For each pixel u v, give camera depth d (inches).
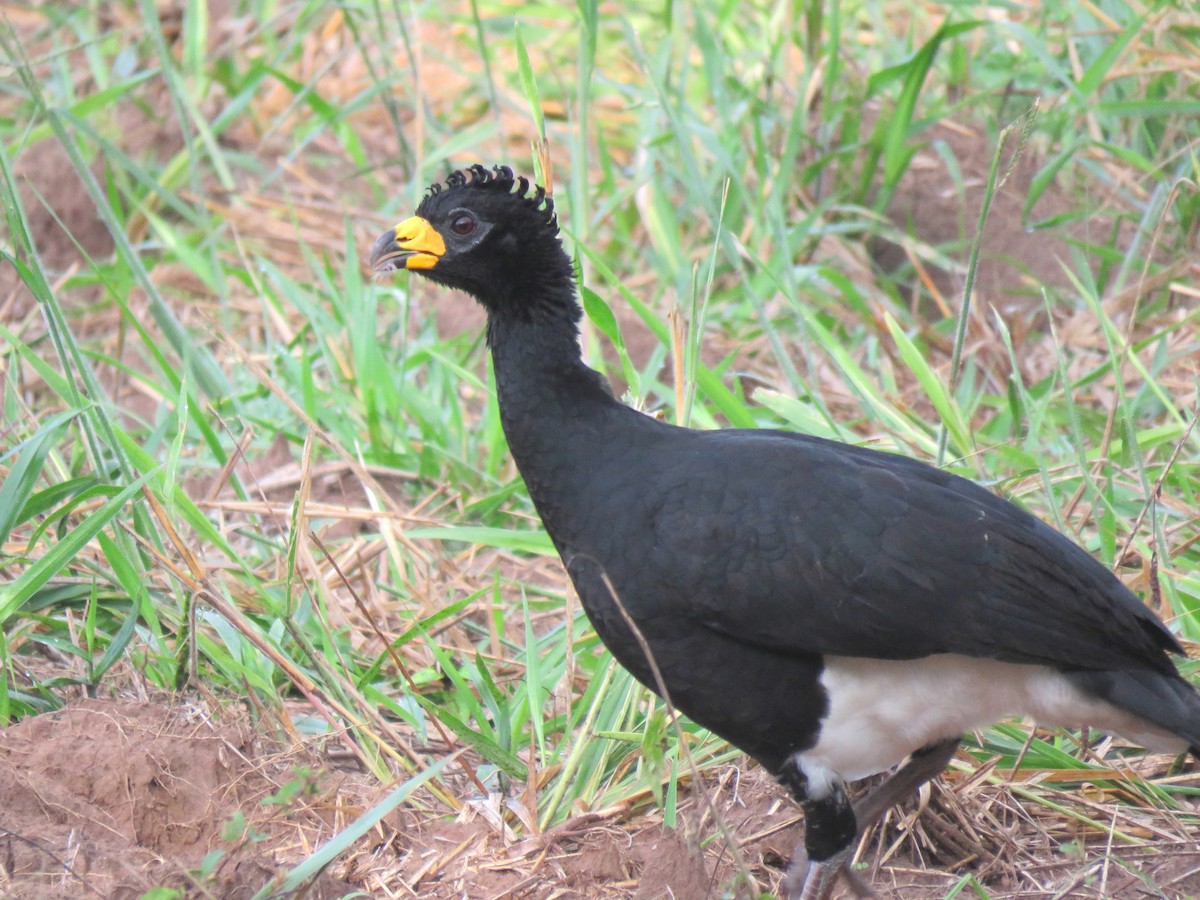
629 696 349.1
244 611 401.4
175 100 562.3
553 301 323.6
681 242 612.7
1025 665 302.2
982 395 515.5
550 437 317.7
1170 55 564.7
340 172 714.2
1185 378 508.7
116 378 539.5
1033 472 399.5
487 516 466.3
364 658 395.9
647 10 726.5
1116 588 302.8
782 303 560.1
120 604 390.0
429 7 723.4
